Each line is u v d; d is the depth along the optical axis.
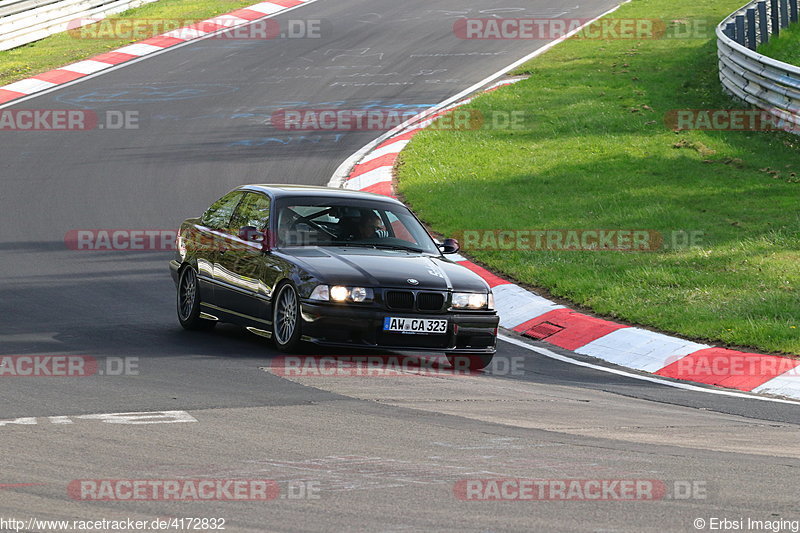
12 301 39.47
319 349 33.03
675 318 38.75
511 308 42.50
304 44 107.31
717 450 22.91
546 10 122.69
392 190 61.78
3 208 57.50
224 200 37.66
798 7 104.44
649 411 27.70
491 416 25.39
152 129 77.56
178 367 29.70
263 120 80.25
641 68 92.81
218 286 35.28
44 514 16.86
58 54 103.06
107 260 47.66
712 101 80.62
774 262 45.16
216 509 17.42
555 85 88.00
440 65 98.06
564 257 47.94
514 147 70.94
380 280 31.45
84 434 21.98
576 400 28.62
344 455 20.98
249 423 23.44
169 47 106.25
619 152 68.38
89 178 64.62
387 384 28.62
